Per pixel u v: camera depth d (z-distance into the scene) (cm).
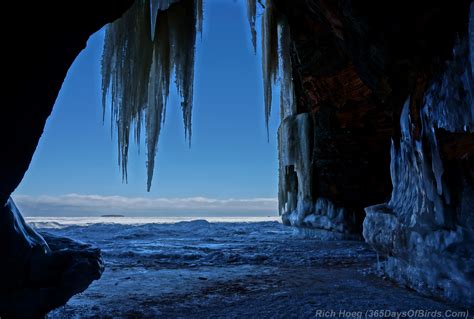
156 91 951
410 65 528
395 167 643
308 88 1345
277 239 1457
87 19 324
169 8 890
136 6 861
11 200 314
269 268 741
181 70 889
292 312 392
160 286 559
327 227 1441
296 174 1741
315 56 1180
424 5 430
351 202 1423
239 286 556
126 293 509
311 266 768
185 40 891
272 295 484
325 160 1459
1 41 276
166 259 877
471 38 355
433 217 466
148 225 2398
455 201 434
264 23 1319
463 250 410
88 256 332
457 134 422
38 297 292
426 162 486
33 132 306
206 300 464
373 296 459
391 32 512
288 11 1062
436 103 451
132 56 855
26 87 295
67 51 321
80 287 312
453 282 417
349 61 1116
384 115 1280
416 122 519
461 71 394
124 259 871
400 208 574
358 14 536
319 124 1423
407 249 518
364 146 1387
